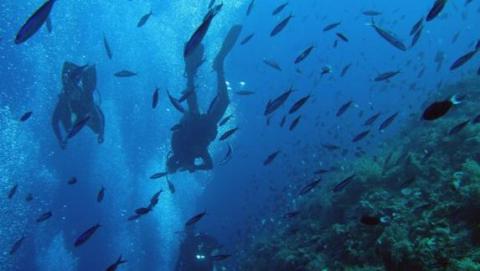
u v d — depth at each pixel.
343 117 20.92
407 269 4.10
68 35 19.39
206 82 16.08
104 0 18.80
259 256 8.75
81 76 6.27
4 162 16.84
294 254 6.87
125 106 19.42
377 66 28.89
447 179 5.48
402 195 5.77
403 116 16.59
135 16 18.80
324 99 25.94
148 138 19.47
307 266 5.95
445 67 26.02
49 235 18.28
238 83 28.19
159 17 18.39
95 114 6.53
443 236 4.15
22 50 19.00
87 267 18.34
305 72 29.05
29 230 17.53
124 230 18.70
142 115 19.47
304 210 8.83
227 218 18.47
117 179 19.30
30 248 17.45
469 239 3.99
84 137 19.33
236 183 20.47
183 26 18.05
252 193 17.70
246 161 21.58
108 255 18.47
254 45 30.25
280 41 31.28
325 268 5.49
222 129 18.44
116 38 19.31
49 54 19.28
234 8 16.20
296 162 16.34
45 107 18.95
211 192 20.17
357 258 5.09
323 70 5.52
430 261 3.92
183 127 7.41
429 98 10.16
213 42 16.14
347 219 6.31
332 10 33.09
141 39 19.09
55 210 18.61
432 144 6.99
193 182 19.70
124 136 19.44
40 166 18.33
